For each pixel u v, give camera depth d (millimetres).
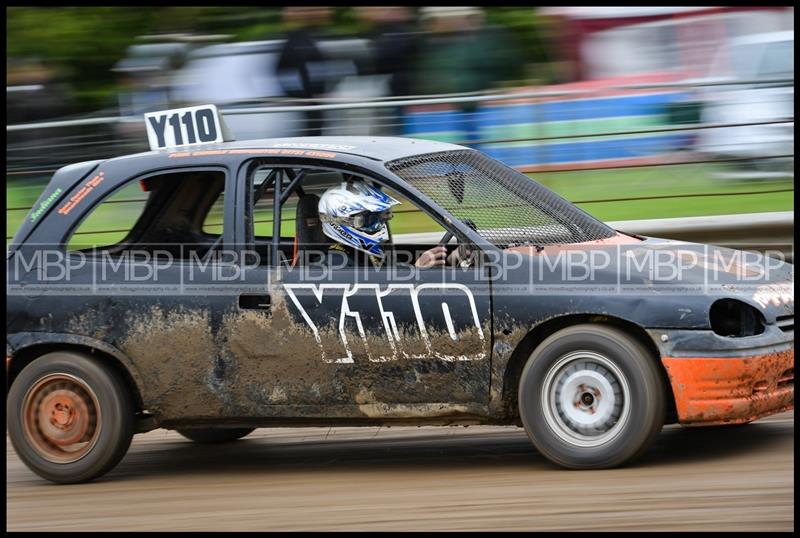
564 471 15234
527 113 29312
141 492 16094
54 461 16672
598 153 29188
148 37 30453
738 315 15383
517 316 14953
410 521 13461
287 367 15719
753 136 28484
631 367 14547
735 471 14828
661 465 15312
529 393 14977
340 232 16125
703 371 14508
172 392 16141
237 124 30344
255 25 30000
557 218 16500
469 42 29531
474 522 13203
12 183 30750
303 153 16438
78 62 30547
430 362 15273
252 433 20391
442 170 16516
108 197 17125
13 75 30719
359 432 19734
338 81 29906
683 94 28750
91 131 30812
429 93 29781
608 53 29172
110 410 16375
